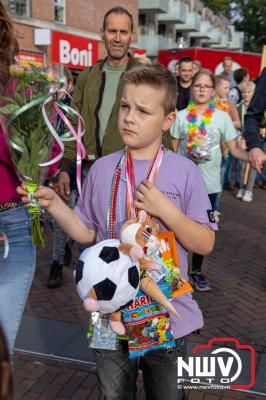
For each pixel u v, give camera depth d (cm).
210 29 5106
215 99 488
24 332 343
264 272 487
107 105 339
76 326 355
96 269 156
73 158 357
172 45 4147
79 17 2023
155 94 167
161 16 3909
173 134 445
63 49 1866
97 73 346
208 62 1600
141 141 172
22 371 296
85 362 306
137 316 168
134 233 158
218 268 496
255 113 333
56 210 178
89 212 191
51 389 280
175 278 168
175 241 171
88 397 273
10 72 174
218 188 442
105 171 185
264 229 663
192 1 4628
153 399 182
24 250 193
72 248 538
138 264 161
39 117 169
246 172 866
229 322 370
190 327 179
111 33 330
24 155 170
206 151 421
